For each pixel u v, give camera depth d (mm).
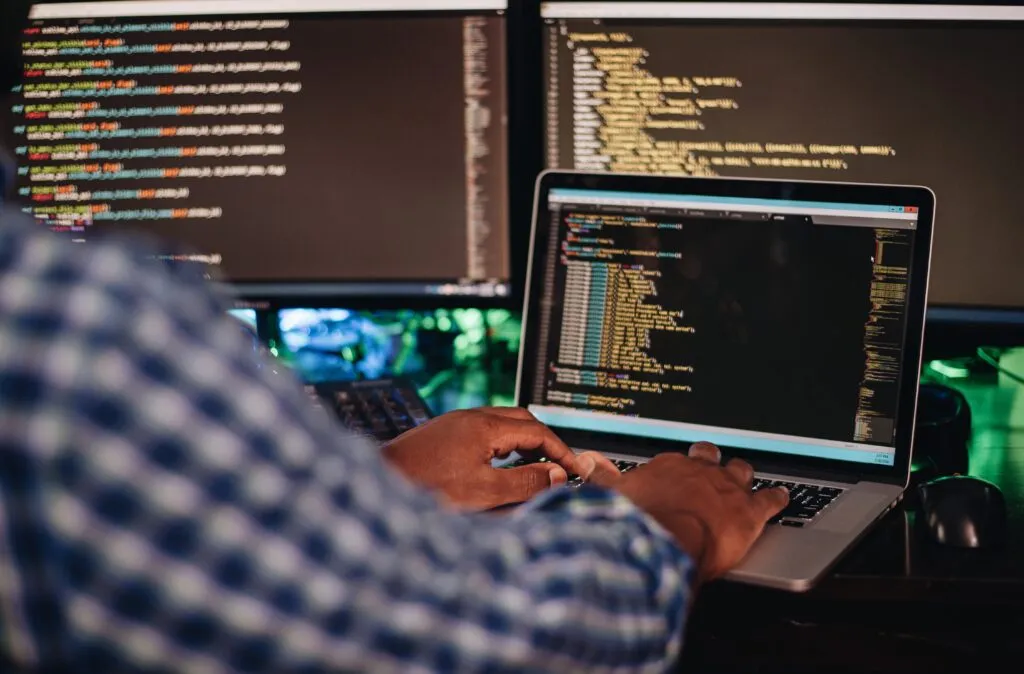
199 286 448
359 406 1118
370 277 1215
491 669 442
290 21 1174
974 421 1131
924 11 1091
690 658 818
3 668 403
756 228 1046
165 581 392
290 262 1215
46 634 395
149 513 388
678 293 1067
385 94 1181
